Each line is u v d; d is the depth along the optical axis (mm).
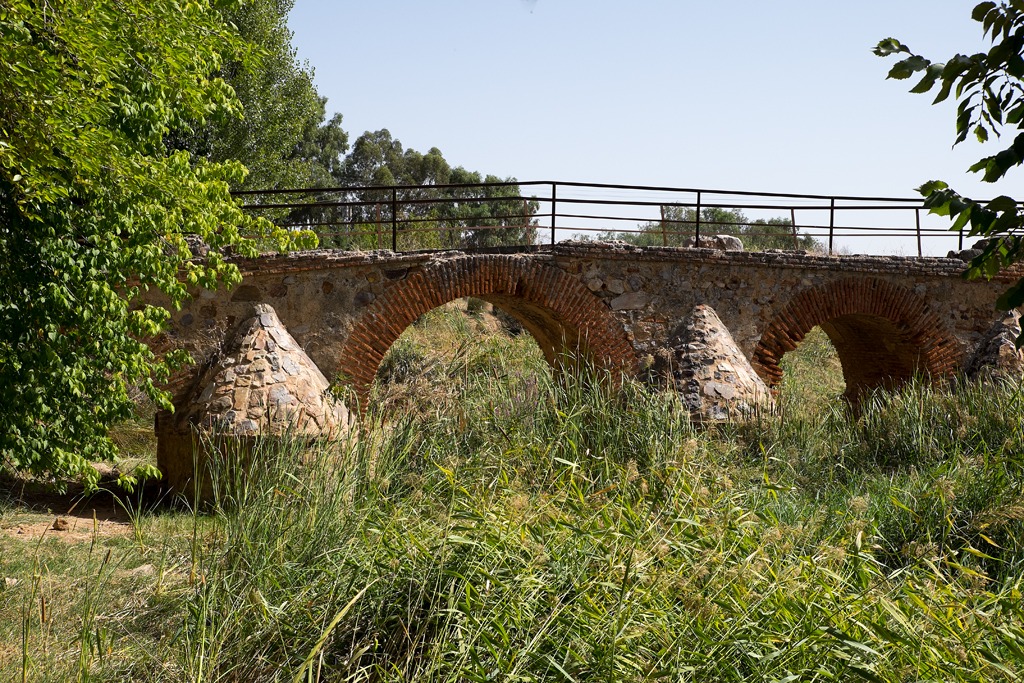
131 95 8484
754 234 24469
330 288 11812
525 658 4223
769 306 14125
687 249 13578
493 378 10609
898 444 10844
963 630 4457
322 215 33750
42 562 6641
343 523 5910
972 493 7539
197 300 11133
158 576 5727
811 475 10266
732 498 6352
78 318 8523
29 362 8250
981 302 15500
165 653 4723
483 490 6457
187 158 9359
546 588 4582
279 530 5758
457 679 4227
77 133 7742
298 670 3969
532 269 12906
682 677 4145
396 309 12125
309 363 11203
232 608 4961
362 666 4574
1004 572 6449
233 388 10477
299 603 4992
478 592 4559
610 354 13312
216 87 9203
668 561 4941
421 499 6344
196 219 9148
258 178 24516
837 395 17625
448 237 26859
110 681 4523
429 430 8914
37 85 6953
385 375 16250
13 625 5191
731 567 5020
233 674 4582
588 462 8633
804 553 5645
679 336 13469
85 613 4762
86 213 8578
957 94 4086
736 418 11961
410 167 49594
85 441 8828
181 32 8109
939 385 14359
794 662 4289
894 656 4332
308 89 26547
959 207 4086
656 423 9953
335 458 7031
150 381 9203
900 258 14766
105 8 7531
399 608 4781
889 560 6832
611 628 4336
